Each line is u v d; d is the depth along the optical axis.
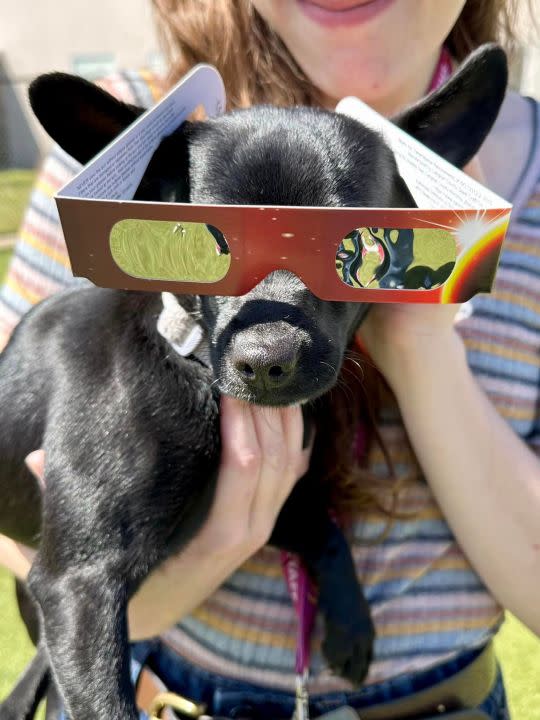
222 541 0.49
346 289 0.44
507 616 0.87
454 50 0.60
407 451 0.53
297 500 0.53
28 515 0.54
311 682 0.51
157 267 0.44
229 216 0.43
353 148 0.48
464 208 0.42
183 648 0.52
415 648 0.51
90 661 0.46
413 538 0.52
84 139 0.50
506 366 0.53
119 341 0.51
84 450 0.49
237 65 0.57
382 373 0.52
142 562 0.49
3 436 0.54
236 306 0.46
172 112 0.48
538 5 0.67
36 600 0.49
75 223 0.43
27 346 0.54
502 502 0.50
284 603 0.51
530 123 0.55
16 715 0.56
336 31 0.53
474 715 0.50
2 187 3.42
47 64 4.66
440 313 0.49
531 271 0.53
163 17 0.58
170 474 0.49
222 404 0.50
